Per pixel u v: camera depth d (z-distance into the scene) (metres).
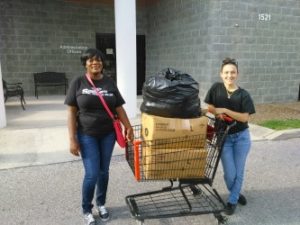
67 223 3.36
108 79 3.25
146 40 13.44
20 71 11.82
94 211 3.58
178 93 2.89
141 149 2.96
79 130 3.19
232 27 9.41
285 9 10.04
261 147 6.04
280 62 10.42
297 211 3.66
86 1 12.27
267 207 3.75
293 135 6.80
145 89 3.03
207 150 3.05
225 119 3.32
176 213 3.22
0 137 6.26
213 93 3.48
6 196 3.93
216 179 4.47
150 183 4.34
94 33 12.62
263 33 9.90
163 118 2.86
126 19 7.24
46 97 11.57
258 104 10.36
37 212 3.56
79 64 12.62
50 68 12.22
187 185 3.63
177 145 2.91
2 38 11.39
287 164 5.16
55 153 5.43
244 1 9.38
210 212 3.29
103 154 3.27
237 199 3.52
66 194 3.99
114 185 4.26
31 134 6.48
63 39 12.20
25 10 11.52
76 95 3.10
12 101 10.48
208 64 9.50
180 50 10.99
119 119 3.38
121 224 3.34
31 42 11.79
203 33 9.64
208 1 9.27
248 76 10.03
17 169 4.78
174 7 11.15
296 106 10.05
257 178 4.58
